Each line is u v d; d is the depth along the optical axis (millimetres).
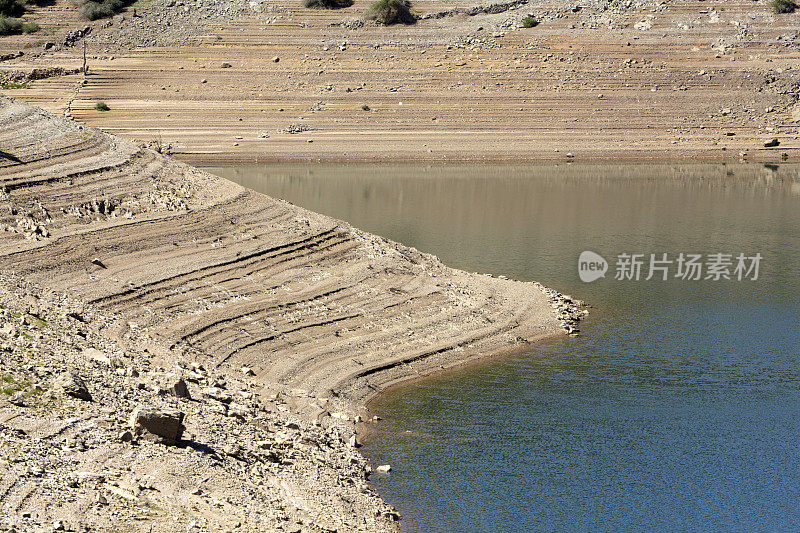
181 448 28656
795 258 63812
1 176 52906
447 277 55188
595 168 106125
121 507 23734
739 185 94688
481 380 42031
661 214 79062
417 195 87688
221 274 48844
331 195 86688
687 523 29703
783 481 32625
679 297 54844
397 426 36938
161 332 41656
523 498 31062
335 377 40969
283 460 30516
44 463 25109
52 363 32500
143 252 49375
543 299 52750
